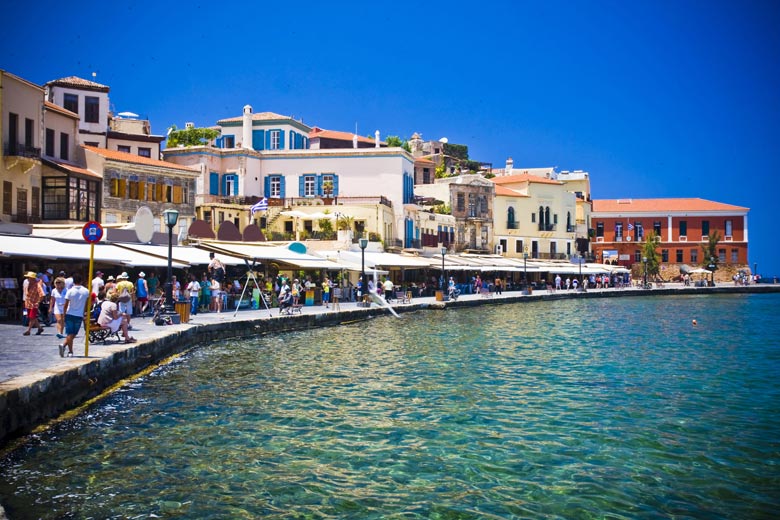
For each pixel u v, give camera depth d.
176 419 12.82
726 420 13.18
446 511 8.59
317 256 42.75
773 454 10.95
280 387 16.12
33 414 11.44
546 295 62.25
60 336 18.00
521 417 13.31
